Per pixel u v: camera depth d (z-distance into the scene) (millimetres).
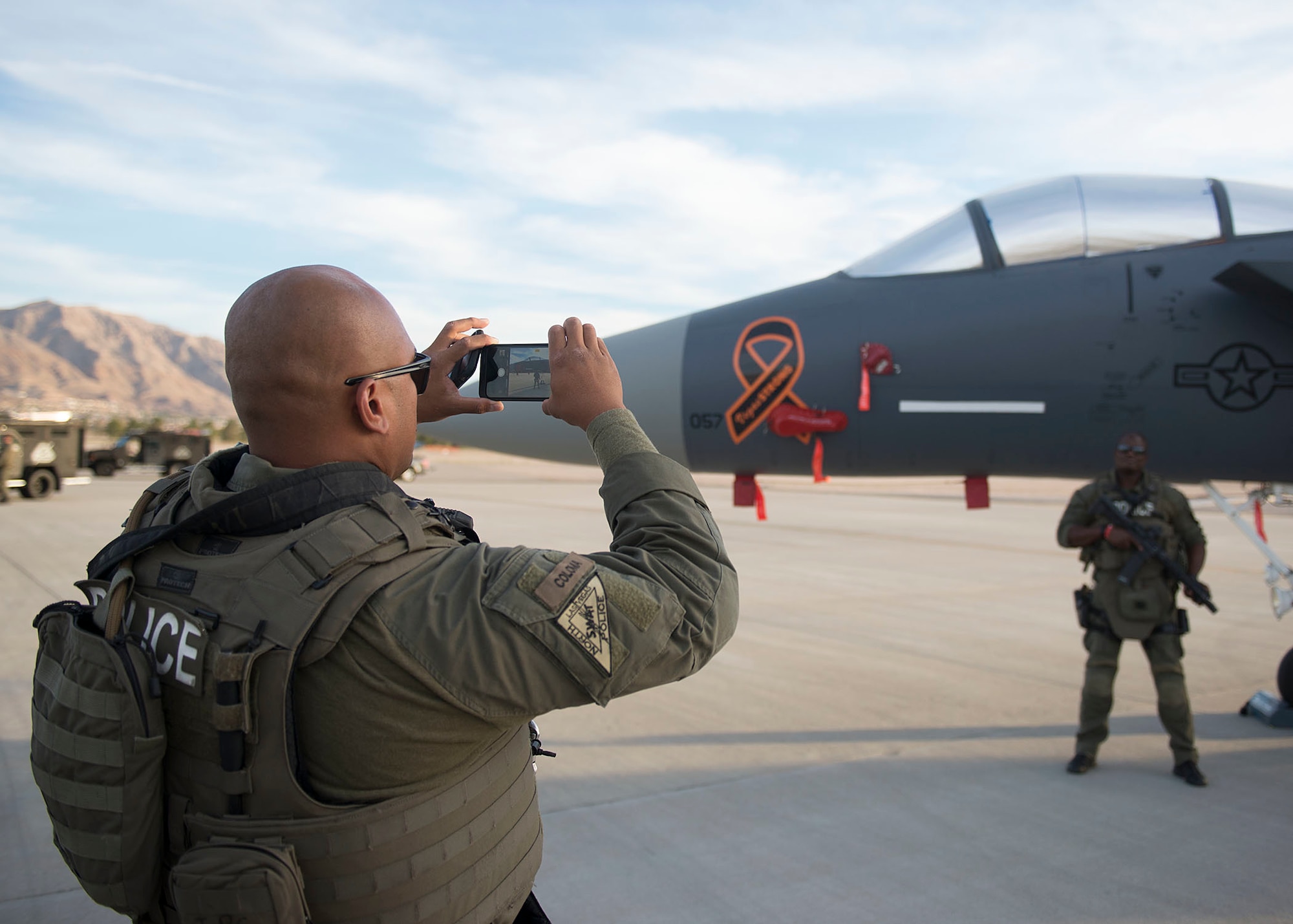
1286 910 3104
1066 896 3186
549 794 4094
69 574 10180
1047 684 6074
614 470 1238
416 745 1016
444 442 5371
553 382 1311
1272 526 17859
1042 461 4684
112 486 29531
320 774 1007
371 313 1151
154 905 1107
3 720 5070
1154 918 3047
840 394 4699
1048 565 11984
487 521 18094
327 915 1015
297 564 1001
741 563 11945
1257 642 7551
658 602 1075
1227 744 4941
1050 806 4004
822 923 2998
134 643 1043
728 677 6188
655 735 4945
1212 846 3613
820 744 4816
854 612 8578
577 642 1015
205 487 1137
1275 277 4105
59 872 3363
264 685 967
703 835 3666
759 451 4855
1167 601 4395
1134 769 4504
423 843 1037
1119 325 4520
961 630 7777
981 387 4605
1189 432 4500
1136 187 4809
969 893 3207
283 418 1108
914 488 34750
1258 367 4406
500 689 1005
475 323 1556
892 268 4957
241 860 955
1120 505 4492
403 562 1051
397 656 979
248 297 1137
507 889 1171
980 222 4867
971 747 4797
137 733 1006
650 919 3018
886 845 3590
